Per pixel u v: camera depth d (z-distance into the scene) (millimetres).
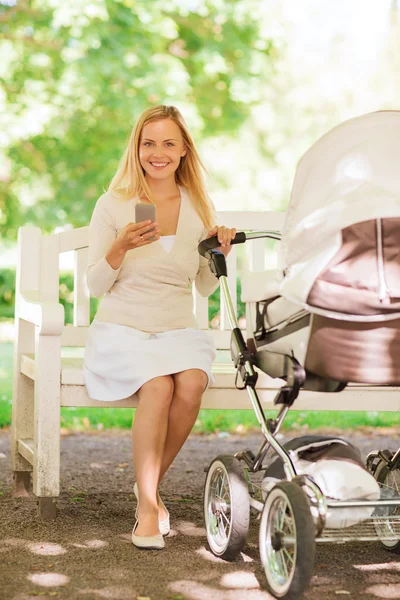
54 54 10695
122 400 3500
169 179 3723
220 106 11945
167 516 3350
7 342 11203
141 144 3635
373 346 2646
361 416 6520
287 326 2801
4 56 10523
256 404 2918
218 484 3166
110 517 3631
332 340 2646
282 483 2646
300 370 2691
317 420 6383
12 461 4109
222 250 3547
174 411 3316
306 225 2670
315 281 2580
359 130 2748
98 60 10422
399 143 2729
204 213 3736
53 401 3523
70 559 3021
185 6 11125
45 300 4160
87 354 3521
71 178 11484
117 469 4742
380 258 2576
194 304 4375
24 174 11422
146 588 2729
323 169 2744
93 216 3637
